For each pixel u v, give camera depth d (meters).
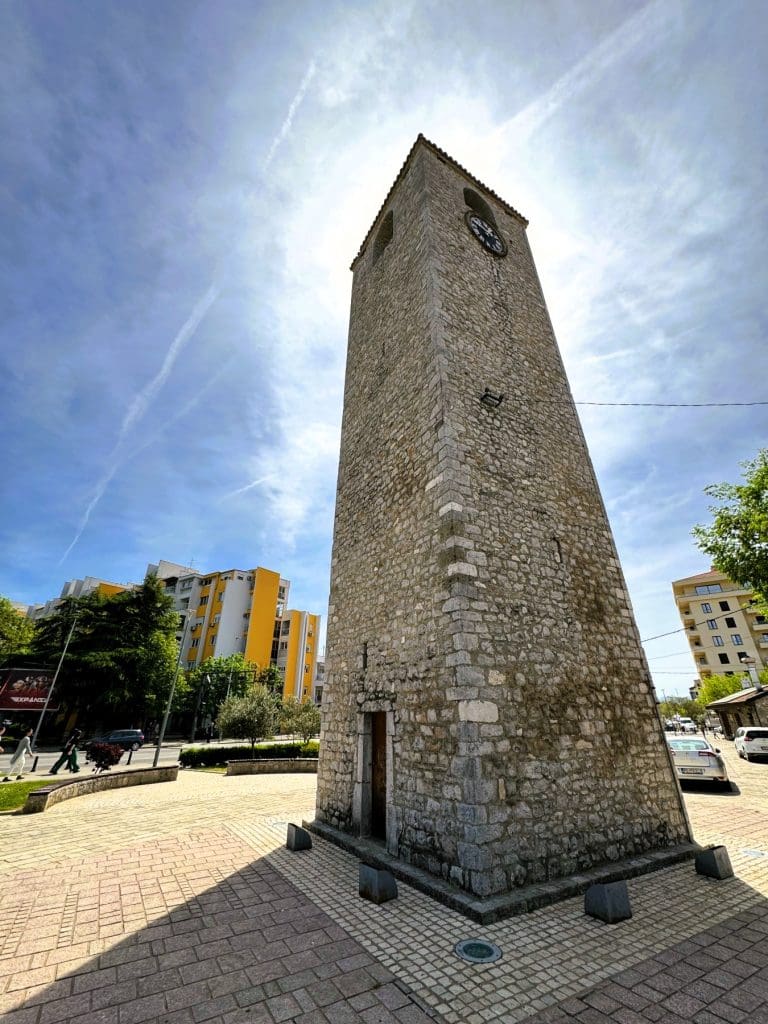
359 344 12.12
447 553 6.50
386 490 8.68
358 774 7.49
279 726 23.78
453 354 8.27
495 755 5.46
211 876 5.84
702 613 57.62
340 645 9.01
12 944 4.11
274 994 3.42
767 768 15.79
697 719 55.75
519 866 5.15
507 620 6.40
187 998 3.37
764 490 14.48
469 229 10.96
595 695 6.85
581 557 7.96
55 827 8.23
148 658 30.80
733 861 6.36
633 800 6.55
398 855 6.15
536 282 11.95
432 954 3.97
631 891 5.32
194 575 53.84
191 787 13.13
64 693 28.48
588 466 9.30
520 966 3.79
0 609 34.62
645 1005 3.29
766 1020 3.13
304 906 4.95
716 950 4.02
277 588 53.47
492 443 7.83
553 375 10.13
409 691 6.64
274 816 9.32
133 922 4.57
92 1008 3.25
